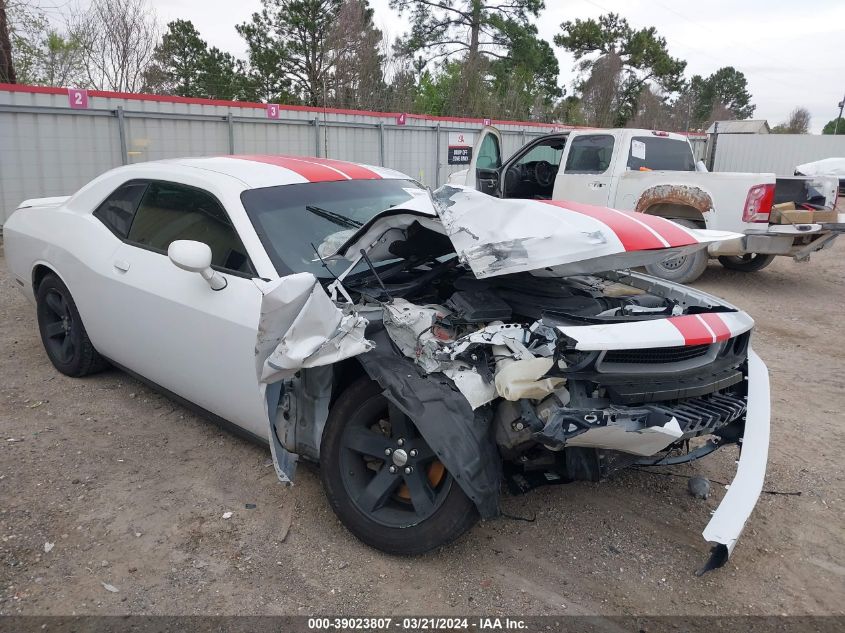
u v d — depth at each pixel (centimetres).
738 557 297
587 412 250
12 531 298
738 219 786
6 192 923
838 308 767
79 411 421
